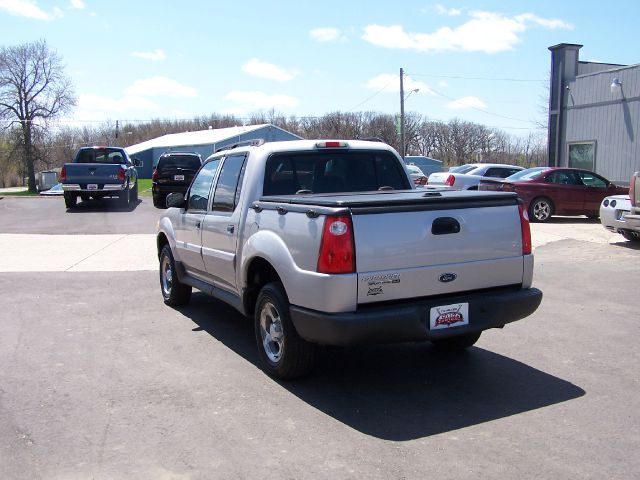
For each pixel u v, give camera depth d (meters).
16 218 18.03
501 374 5.27
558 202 16.59
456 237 4.69
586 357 5.71
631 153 18.66
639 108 18.25
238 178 5.89
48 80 53.81
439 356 5.78
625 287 8.80
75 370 5.41
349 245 4.32
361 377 5.22
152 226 16.12
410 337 4.51
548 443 3.93
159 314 7.43
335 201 4.43
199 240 6.61
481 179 17.98
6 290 8.76
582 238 13.50
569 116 21.20
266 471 3.61
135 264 10.89
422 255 4.56
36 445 3.96
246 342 6.26
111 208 21.19
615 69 19.06
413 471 3.58
